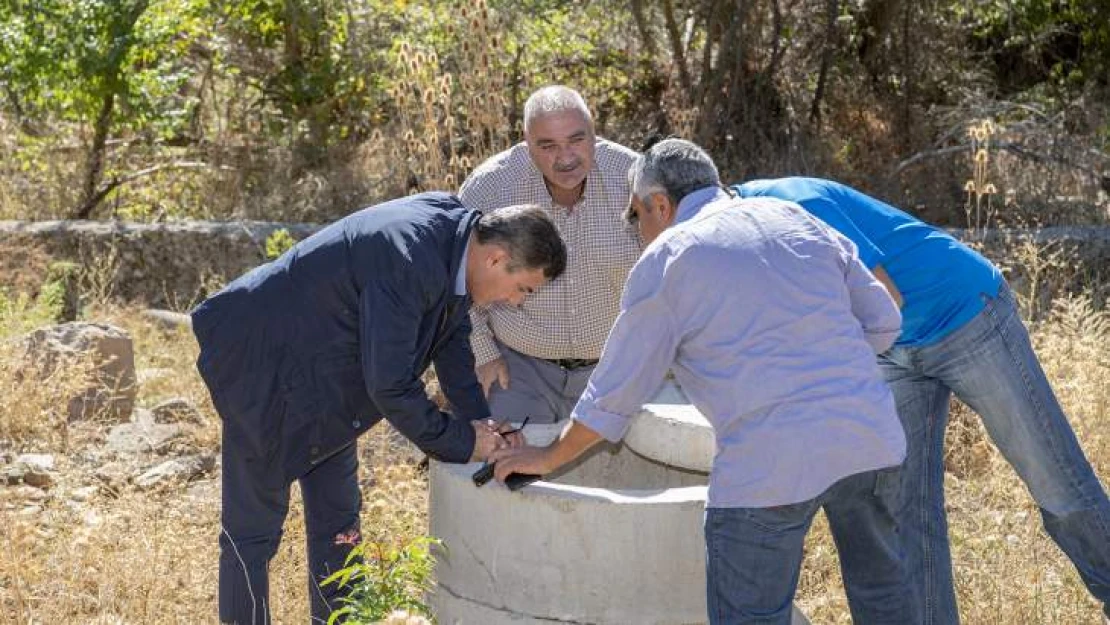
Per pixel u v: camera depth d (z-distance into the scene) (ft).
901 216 12.45
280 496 12.68
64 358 19.94
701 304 10.21
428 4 34.88
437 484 12.26
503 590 11.66
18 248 26.96
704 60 33.73
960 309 12.15
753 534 10.23
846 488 10.45
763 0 33.96
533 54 35.09
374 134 33.96
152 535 14.82
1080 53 43.19
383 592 11.39
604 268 14.89
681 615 11.40
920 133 34.88
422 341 11.84
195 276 28.58
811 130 34.53
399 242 11.55
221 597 12.77
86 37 31.58
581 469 13.80
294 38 35.14
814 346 10.21
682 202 10.93
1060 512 12.42
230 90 36.42
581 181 14.67
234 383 12.00
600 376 10.59
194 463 18.10
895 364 12.63
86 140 33.65
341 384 12.05
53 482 17.30
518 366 15.64
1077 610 13.80
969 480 17.89
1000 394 12.27
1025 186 32.09
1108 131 35.68
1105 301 25.05
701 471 12.66
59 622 13.02
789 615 10.57
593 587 11.34
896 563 11.33
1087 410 17.95
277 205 32.48
